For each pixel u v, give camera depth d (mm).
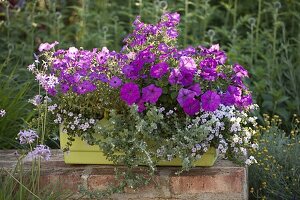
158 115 3023
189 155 3086
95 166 3322
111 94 3176
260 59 5742
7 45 5348
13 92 4371
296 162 3906
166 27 3387
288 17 6020
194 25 5938
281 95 4949
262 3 6230
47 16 5777
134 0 6164
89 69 3230
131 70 3109
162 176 3162
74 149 3283
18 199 3125
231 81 3252
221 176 3154
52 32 5590
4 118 4074
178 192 3170
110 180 3203
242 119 3246
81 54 3311
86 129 3180
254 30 6160
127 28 6191
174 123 3135
